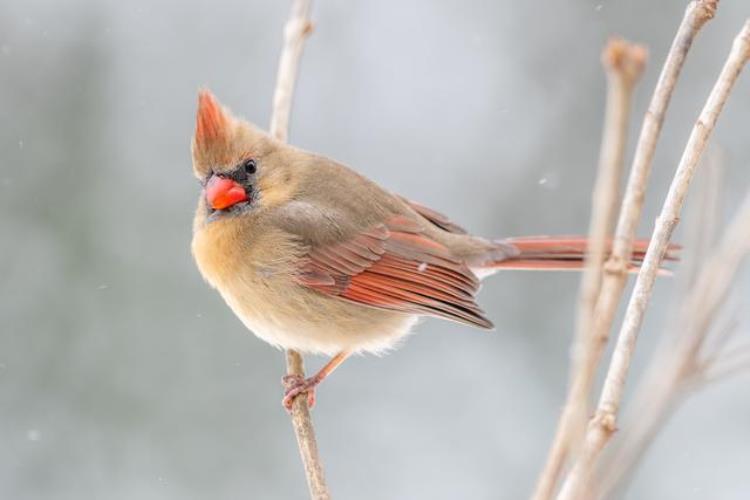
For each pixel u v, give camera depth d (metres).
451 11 12.82
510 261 8.22
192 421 10.20
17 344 10.34
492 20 12.75
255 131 7.67
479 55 12.71
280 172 7.67
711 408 10.33
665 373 4.13
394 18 12.79
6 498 9.84
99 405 10.17
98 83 11.82
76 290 10.60
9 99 11.51
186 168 11.56
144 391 10.24
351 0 12.77
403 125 12.56
